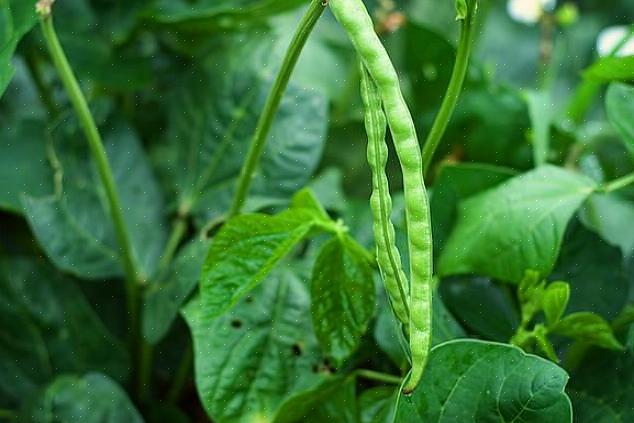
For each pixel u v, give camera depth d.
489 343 0.63
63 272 0.79
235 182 0.80
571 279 0.73
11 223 0.86
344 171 0.90
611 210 0.85
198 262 0.73
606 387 0.70
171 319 0.72
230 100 0.81
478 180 0.74
